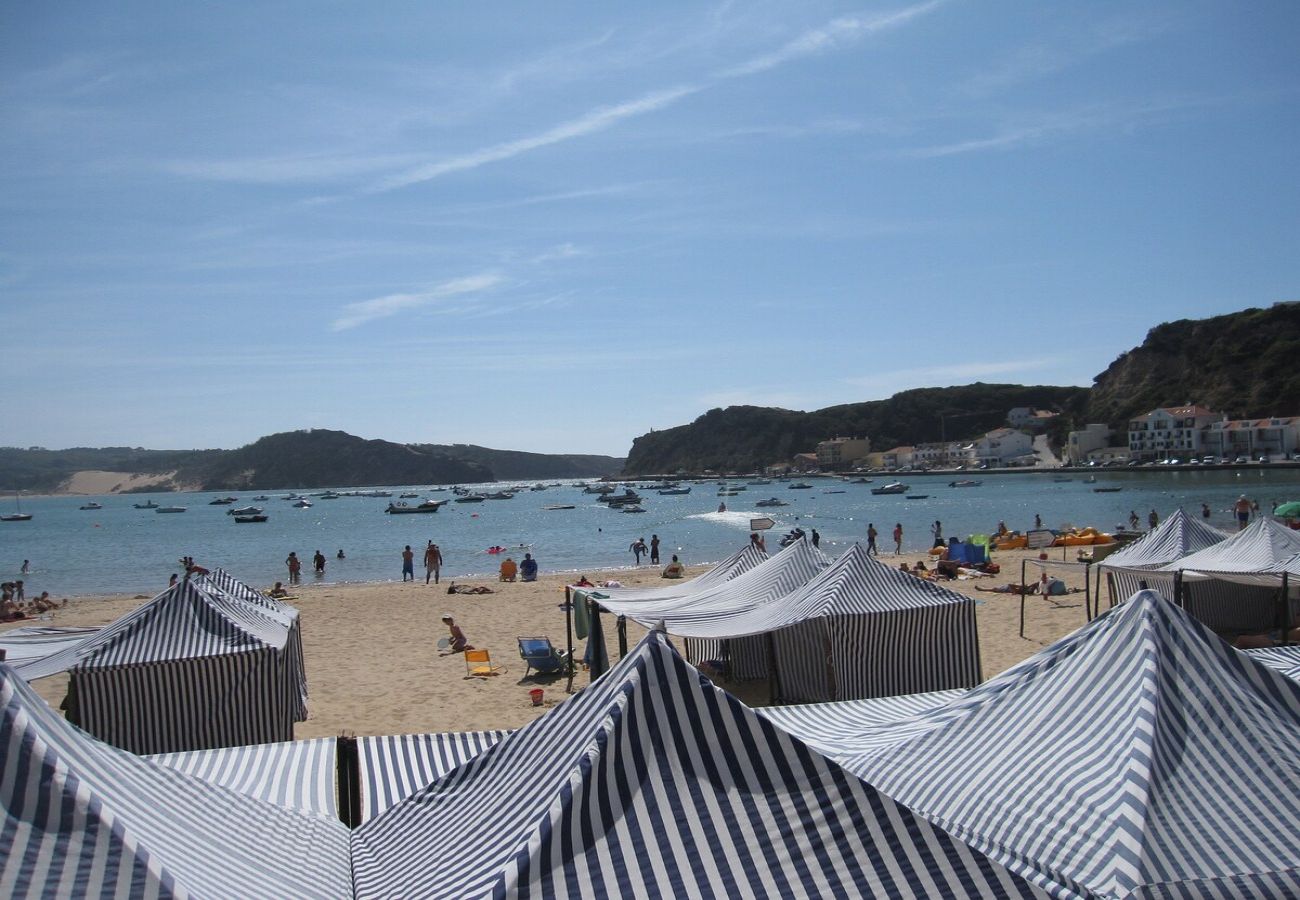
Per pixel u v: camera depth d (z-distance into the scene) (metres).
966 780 5.45
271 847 4.85
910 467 170.12
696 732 4.55
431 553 35.53
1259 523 16.34
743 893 4.06
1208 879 4.48
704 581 16.23
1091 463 141.00
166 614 12.05
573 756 4.89
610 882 4.06
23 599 32.66
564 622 22.41
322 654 19.27
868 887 4.14
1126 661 5.68
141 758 4.83
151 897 3.53
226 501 151.12
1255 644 14.10
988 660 16.16
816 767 4.48
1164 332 149.12
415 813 5.50
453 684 15.86
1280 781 5.06
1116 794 4.89
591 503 119.06
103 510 150.50
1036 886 4.20
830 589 12.79
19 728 3.77
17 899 3.39
